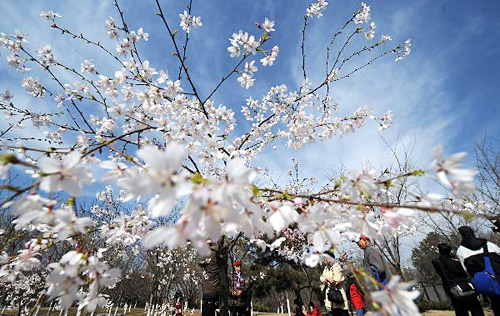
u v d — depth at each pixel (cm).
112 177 114
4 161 83
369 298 85
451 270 337
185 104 250
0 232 160
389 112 289
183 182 73
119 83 237
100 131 249
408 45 335
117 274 105
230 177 80
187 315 1026
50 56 251
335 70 329
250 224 99
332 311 374
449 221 613
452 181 86
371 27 348
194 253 932
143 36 253
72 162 87
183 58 238
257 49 224
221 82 244
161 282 895
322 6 315
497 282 269
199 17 250
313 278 938
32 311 148
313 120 321
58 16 259
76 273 99
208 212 76
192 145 203
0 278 139
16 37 255
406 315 74
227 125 257
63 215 94
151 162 73
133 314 1020
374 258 299
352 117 297
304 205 114
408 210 104
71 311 771
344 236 138
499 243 850
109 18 258
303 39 315
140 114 258
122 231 150
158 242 75
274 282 1028
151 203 95
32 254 136
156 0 220
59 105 280
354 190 110
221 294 213
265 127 346
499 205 526
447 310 946
